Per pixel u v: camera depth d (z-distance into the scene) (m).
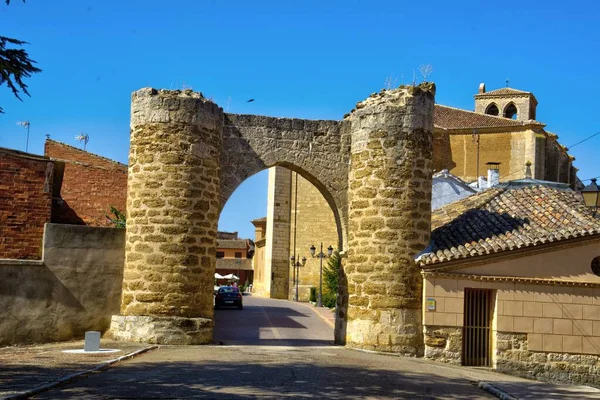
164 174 20.25
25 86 11.74
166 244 20.02
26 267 19.84
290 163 22.17
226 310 39.28
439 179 35.94
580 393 15.07
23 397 10.80
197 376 13.66
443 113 50.47
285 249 58.59
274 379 13.69
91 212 29.11
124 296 20.27
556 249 20.31
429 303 20.09
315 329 28.52
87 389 11.88
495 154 47.28
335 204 22.47
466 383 15.61
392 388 13.57
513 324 20.02
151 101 20.56
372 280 20.81
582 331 20.12
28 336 19.62
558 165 49.78
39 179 22.89
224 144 21.72
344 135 22.62
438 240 21.75
